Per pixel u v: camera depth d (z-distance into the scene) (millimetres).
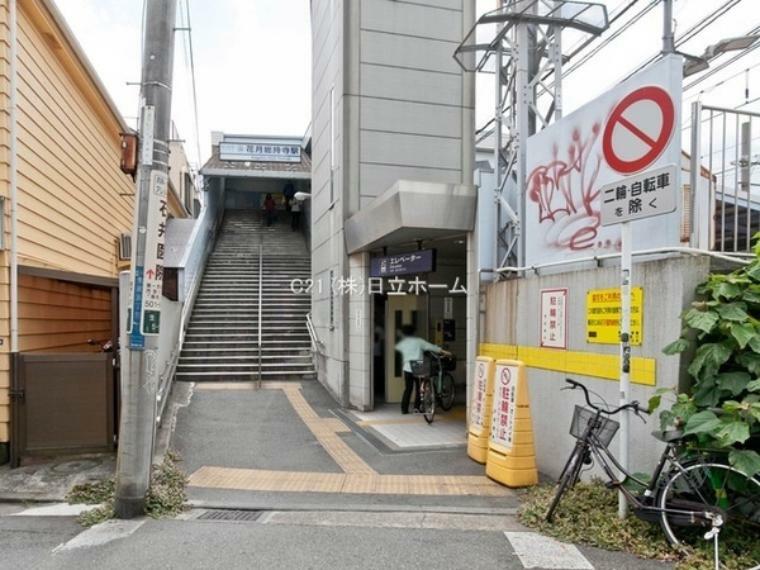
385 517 4742
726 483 3781
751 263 4168
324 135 11852
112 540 4133
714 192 5027
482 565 3725
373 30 9828
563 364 5730
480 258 7598
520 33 6953
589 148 5535
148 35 4805
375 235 8578
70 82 8539
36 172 7184
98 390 6246
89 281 6977
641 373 4676
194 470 6082
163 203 4844
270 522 4605
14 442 5973
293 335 13094
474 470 6246
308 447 7148
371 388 9562
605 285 5133
